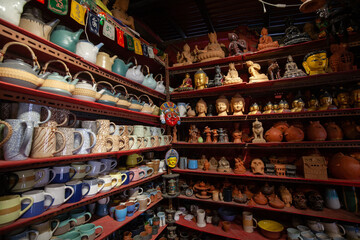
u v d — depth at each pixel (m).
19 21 0.90
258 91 2.07
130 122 2.14
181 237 1.99
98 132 1.27
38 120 0.94
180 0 2.27
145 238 1.60
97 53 1.37
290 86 1.92
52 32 1.10
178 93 2.30
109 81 1.66
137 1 2.36
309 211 1.70
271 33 2.69
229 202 1.93
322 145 1.71
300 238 1.58
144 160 2.02
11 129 0.76
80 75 1.48
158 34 3.07
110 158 1.44
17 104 0.92
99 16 1.34
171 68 2.39
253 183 2.12
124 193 1.69
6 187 0.83
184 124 2.65
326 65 1.70
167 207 2.35
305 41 1.79
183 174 2.57
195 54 2.37
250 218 1.86
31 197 0.87
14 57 1.09
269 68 1.96
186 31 2.97
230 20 2.69
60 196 0.99
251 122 2.29
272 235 1.70
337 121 1.98
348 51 1.70
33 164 0.88
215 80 2.10
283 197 1.83
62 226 1.09
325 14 1.37
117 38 1.50
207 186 2.14
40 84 0.93
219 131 2.16
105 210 1.52
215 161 2.21
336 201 1.72
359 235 1.51
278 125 1.98
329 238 1.54
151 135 1.90
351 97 1.68
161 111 2.09
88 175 1.29
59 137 0.99
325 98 1.74
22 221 0.83
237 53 2.07
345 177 1.60
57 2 1.02
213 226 1.97
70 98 1.04
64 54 1.10
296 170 1.95
